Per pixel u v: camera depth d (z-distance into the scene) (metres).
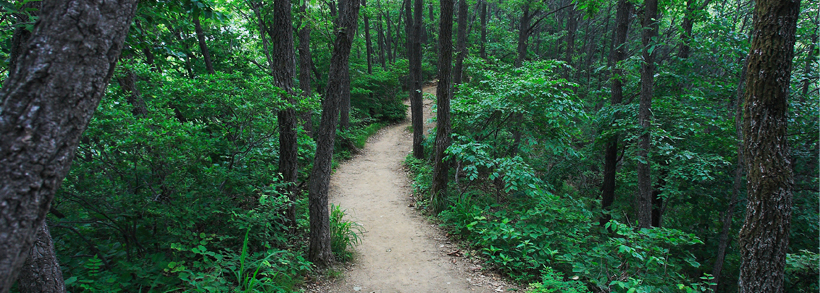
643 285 4.41
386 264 5.77
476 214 7.12
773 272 3.74
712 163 7.71
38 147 1.48
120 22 1.77
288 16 5.88
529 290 4.78
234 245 5.09
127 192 4.46
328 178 5.26
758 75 3.69
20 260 1.50
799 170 8.34
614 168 9.95
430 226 7.49
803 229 8.08
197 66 10.76
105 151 4.22
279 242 5.62
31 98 1.49
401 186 10.49
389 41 28.81
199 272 4.03
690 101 8.95
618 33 9.38
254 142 5.70
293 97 5.60
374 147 16.11
